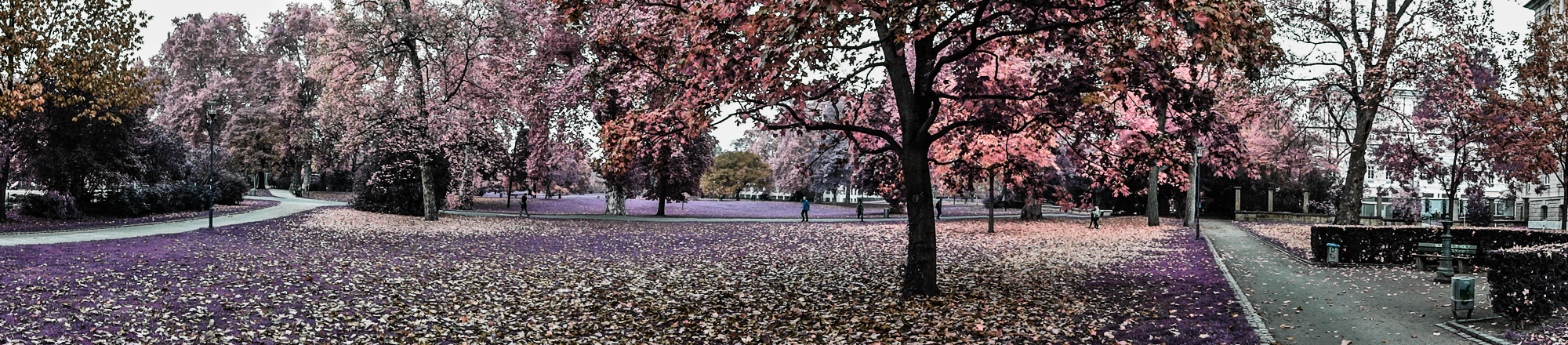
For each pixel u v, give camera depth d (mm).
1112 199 48031
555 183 71188
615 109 26078
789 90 10531
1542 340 8016
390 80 33781
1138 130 12742
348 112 33969
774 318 10977
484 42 32312
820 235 30203
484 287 14000
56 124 27797
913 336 9562
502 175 48688
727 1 10180
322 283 13500
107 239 20188
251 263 15758
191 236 21938
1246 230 28391
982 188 66250
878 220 43656
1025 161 14875
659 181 45156
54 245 17531
